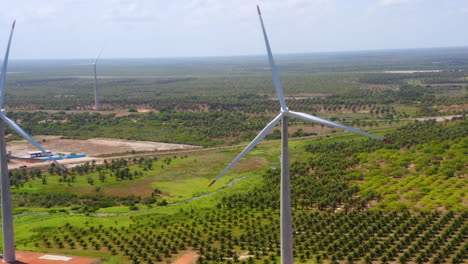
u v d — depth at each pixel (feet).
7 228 308.81
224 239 361.30
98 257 329.31
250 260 314.96
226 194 500.33
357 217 384.88
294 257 321.11
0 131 290.56
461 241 335.06
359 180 515.09
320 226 375.45
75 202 486.79
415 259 307.99
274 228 377.50
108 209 462.19
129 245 354.54
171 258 327.88
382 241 342.64
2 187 301.84
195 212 436.76
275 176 544.62
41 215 441.27
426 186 467.52
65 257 328.70
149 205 472.85
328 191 463.83
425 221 367.66
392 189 460.14
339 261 312.09
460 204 406.62
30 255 332.60
